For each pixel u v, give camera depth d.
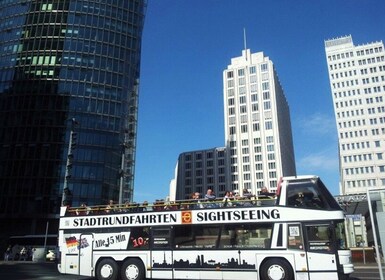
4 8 98.12
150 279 17.69
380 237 10.22
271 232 15.63
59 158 83.56
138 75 103.00
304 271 14.80
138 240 17.59
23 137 84.81
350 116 142.00
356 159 136.75
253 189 148.50
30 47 92.50
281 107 167.75
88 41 94.69
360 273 22.91
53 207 80.00
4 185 81.62
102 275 17.78
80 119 87.81
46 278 20.36
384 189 10.79
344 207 45.56
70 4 96.06
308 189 15.79
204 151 175.00
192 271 16.33
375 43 145.88
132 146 95.75
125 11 102.19
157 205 17.84
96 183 84.31
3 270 27.30
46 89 88.62
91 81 92.00
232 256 15.88
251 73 161.38
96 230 18.52
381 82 141.25
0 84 90.56
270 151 149.62
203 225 16.72
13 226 79.50
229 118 160.50
